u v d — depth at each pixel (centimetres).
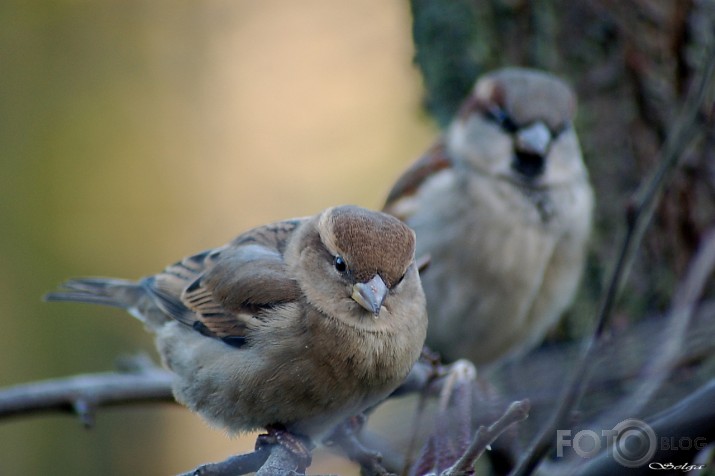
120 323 1788
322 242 784
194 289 855
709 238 922
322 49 1981
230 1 2005
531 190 1112
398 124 1920
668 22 1087
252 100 1984
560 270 1127
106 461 1703
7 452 1636
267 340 770
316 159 1953
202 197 1945
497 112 1122
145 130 1950
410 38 1326
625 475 515
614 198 1138
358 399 773
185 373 843
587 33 1138
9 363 1728
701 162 1030
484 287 1117
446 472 502
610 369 704
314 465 750
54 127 1912
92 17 1973
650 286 1049
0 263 1798
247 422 802
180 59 1992
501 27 1191
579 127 1143
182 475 633
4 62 1911
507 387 886
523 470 529
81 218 1891
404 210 1154
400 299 771
